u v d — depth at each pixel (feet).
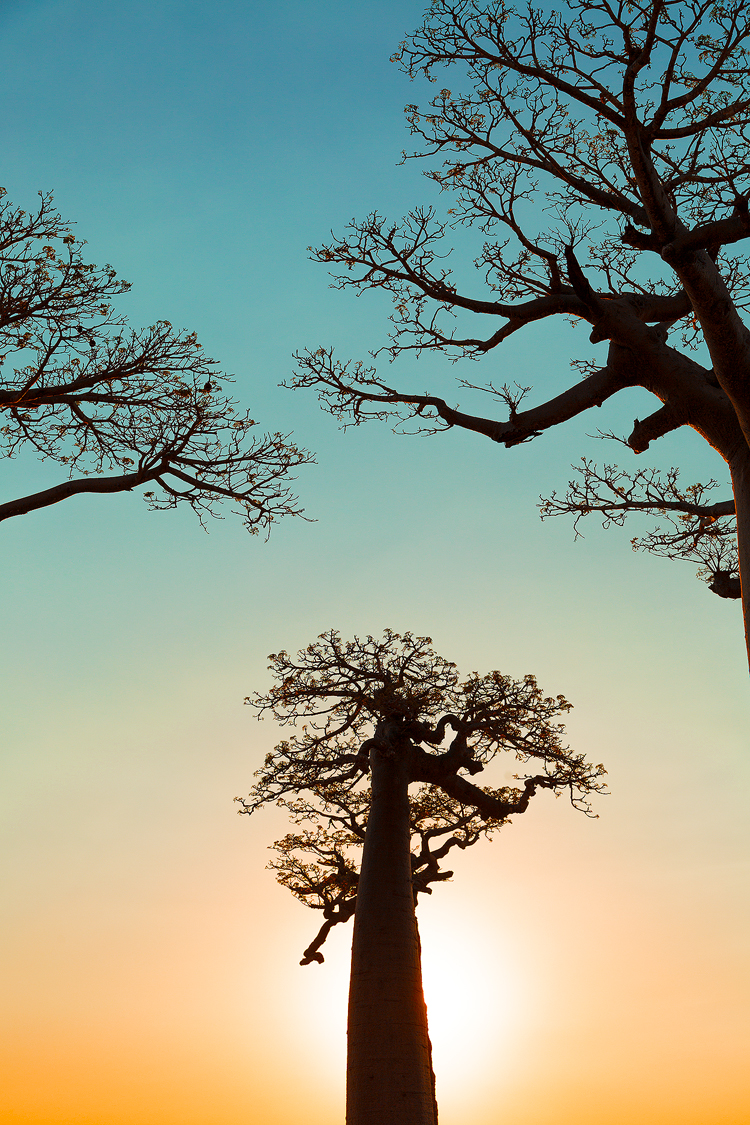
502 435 40.22
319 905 70.95
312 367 43.29
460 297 40.75
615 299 39.55
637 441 38.88
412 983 51.29
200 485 39.63
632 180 36.91
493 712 61.67
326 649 60.80
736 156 34.94
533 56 34.30
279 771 66.69
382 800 57.52
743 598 32.12
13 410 37.78
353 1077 49.11
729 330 31.45
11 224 34.81
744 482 33.65
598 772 65.10
